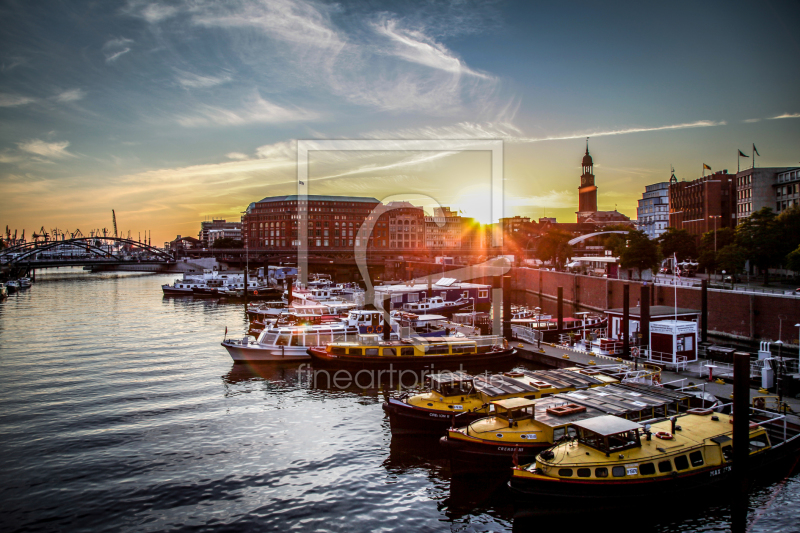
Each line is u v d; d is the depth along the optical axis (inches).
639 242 4249.5
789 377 1536.7
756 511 1072.2
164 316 4005.9
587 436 1082.7
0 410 1749.5
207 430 1589.6
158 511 1125.7
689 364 1955.0
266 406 1824.6
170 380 2145.7
